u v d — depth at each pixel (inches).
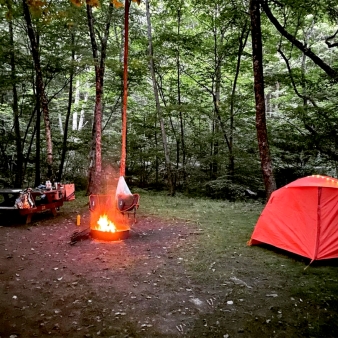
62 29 418.0
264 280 171.0
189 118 583.2
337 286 163.6
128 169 562.6
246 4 423.2
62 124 796.0
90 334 119.3
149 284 163.9
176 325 126.6
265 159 283.0
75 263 192.2
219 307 141.4
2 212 306.0
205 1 453.7
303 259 202.7
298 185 212.2
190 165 533.0
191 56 513.0
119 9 474.6
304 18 433.4
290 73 410.6
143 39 503.8
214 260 200.7
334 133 368.2
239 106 473.4
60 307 139.2
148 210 358.3
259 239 229.8
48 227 275.1
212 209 368.5
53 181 370.0
